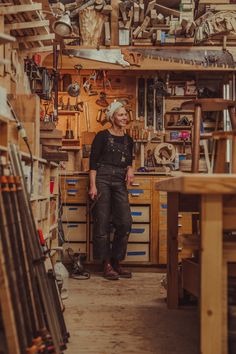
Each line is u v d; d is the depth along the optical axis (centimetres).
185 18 505
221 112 521
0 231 169
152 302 329
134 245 477
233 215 185
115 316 287
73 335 245
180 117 545
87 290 376
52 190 409
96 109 546
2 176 181
